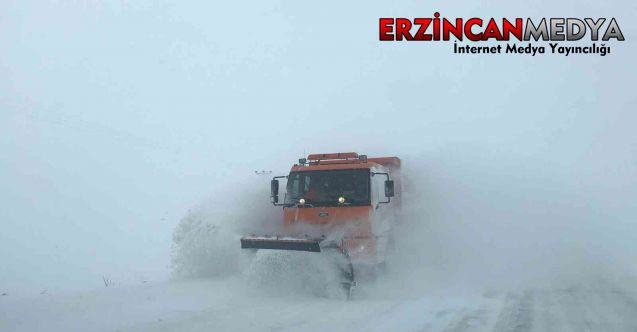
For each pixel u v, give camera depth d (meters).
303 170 8.26
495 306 6.02
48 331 4.62
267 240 6.99
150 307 5.85
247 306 5.99
